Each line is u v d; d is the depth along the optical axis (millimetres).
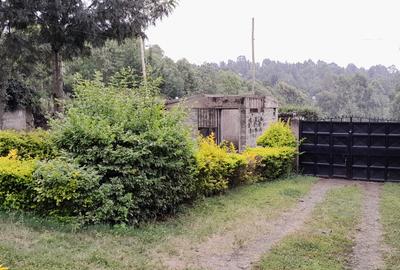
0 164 7191
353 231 7574
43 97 30203
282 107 30188
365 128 13906
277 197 10367
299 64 91688
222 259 5809
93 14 19000
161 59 44781
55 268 4918
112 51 37906
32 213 6871
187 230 7172
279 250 6184
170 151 8016
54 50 20250
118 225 6828
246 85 55469
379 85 63750
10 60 21172
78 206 6824
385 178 13703
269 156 12875
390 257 6109
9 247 5359
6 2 18172
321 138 14445
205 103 18500
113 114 8133
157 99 8617
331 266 5633
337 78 65562
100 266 5148
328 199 10492
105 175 7281
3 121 24422
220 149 10570
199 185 9359
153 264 5387
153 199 7641
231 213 8461
